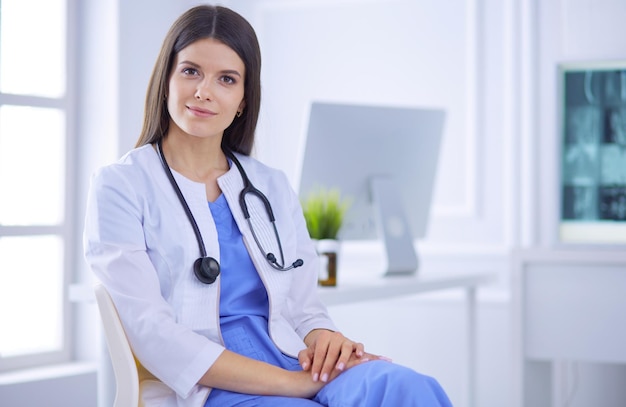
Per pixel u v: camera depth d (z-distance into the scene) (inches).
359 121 102.6
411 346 139.4
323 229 92.4
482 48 137.7
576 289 101.0
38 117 118.3
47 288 119.9
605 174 104.1
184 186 62.0
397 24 142.4
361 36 144.3
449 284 104.8
